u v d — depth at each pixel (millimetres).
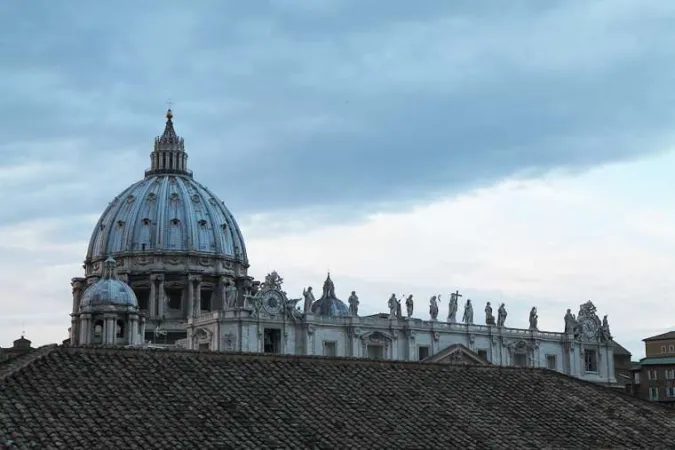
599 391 72625
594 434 62844
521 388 68812
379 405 59719
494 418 61844
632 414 68500
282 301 186125
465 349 198375
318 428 54531
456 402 63062
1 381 51719
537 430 61469
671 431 66625
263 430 52875
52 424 48500
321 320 187250
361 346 190125
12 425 47500
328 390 60219
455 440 56906
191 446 49344
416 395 62719
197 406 54031
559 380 72875
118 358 57875
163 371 57469
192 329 191375
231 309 183625
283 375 60906
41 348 56906
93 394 52781
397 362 67562
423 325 198375
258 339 181625
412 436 56188
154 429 50344
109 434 48781
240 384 58156
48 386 52562
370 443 54062
